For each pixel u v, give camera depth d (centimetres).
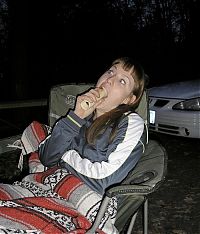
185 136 458
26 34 830
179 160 451
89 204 161
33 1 975
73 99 239
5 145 219
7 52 998
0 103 480
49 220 151
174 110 463
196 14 1222
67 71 1099
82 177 172
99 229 156
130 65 182
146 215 200
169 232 286
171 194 354
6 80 1002
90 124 189
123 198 171
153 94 497
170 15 1227
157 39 1217
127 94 181
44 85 1065
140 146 173
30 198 162
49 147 181
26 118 691
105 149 178
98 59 1120
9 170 414
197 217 308
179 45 1236
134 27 1186
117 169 166
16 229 144
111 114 179
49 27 1049
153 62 1215
